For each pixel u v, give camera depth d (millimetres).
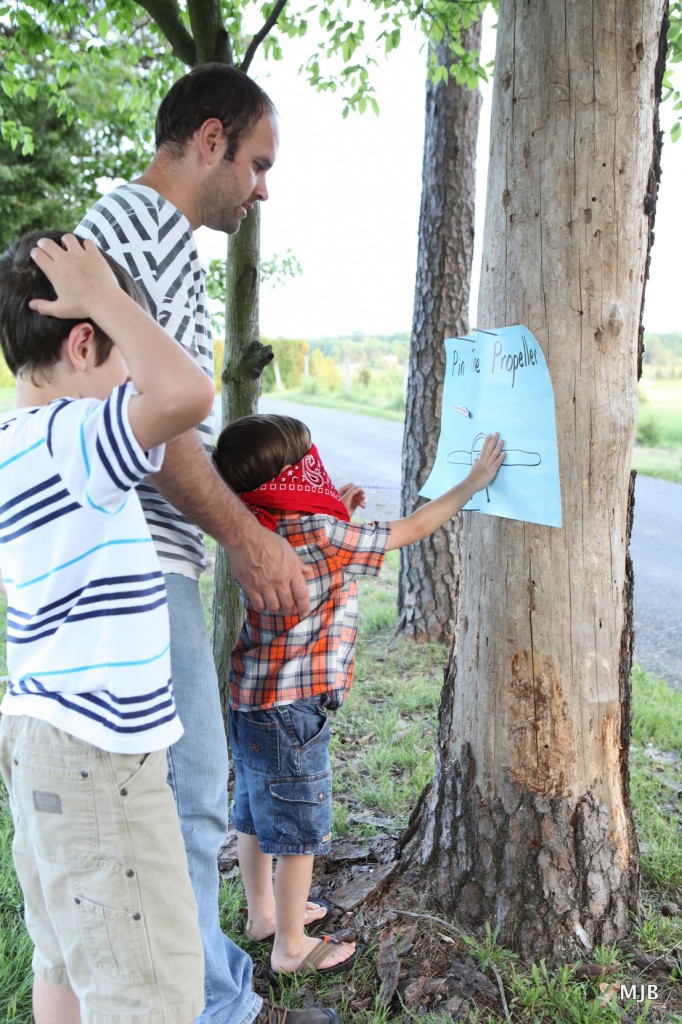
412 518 1933
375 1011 1864
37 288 1246
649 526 8516
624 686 2039
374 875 2277
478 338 2084
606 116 1804
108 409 1137
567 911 1996
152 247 1640
